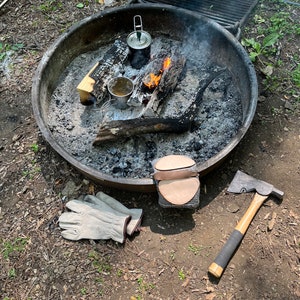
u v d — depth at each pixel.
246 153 1.13
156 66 1.17
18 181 1.12
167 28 1.33
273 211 1.04
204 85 1.19
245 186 1.06
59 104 1.22
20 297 0.94
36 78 1.13
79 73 1.29
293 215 1.03
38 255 0.99
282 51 1.35
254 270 0.95
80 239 1.00
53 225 1.04
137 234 1.01
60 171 1.12
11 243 1.02
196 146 1.11
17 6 1.53
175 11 1.26
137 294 0.93
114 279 0.95
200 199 1.06
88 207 1.03
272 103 1.23
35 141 1.19
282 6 1.47
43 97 1.16
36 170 1.13
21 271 0.97
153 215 1.04
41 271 0.97
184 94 1.21
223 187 1.08
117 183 0.97
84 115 1.20
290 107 1.22
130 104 1.13
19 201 1.08
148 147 1.12
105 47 1.35
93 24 1.28
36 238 1.02
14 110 1.27
